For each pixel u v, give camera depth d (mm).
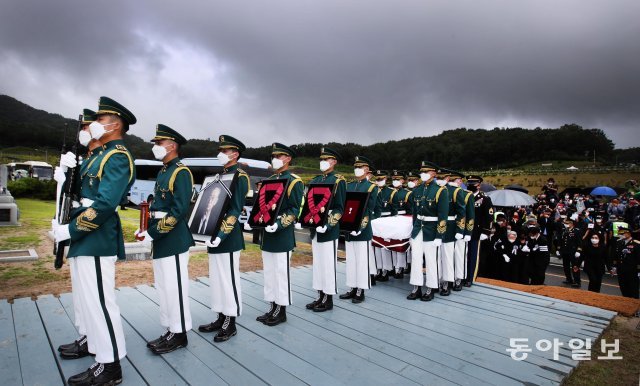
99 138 3379
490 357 3967
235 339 4234
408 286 7113
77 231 3057
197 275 7211
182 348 3936
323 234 5414
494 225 9172
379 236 7055
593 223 9633
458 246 6824
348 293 6191
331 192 5367
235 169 4449
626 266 8086
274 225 4602
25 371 3324
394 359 3854
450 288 6711
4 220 12836
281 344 4129
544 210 14398
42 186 24688
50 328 4238
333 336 4418
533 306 5805
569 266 10211
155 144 3914
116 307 3314
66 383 3148
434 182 6402
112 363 3178
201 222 4305
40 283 6445
